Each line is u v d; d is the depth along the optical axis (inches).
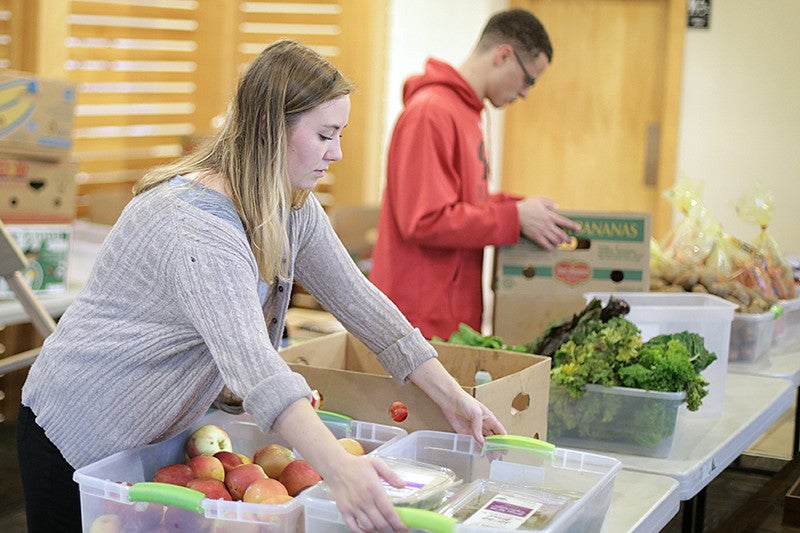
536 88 274.2
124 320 62.3
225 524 56.9
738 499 100.7
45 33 175.6
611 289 111.7
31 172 125.6
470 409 68.9
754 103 247.9
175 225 58.7
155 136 221.0
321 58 62.0
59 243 129.3
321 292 73.0
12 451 124.0
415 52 258.1
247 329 56.2
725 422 93.0
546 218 110.8
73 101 128.5
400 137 115.5
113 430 63.7
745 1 246.1
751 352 116.5
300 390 55.3
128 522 58.7
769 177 248.2
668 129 256.8
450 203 112.5
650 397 82.7
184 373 62.6
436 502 58.6
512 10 119.1
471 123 117.5
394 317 72.6
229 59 231.0
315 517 56.0
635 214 111.1
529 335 113.3
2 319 118.8
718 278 120.9
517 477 67.1
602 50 266.7
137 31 212.8
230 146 61.1
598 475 65.1
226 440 69.4
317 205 71.6
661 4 259.4
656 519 71.6
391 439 69.0
